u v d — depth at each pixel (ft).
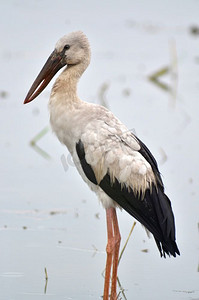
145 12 97.91
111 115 37.86
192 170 54.08
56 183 51.29
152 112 65.82
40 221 45.11
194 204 48.67
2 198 48.11
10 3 94.63
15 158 55.36
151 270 40.19
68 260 40.70
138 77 75.20
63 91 38.34
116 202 37.65
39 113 64.54
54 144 58.65
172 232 37.24
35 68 74.23
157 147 58.13
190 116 64.95
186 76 76.79
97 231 44.21
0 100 66.95
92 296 37.17
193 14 98.22
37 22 88.48
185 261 41.22
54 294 37.06
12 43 81.46
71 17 91.91
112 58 81.46
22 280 38.34
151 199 36.99
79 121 37.47
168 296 37.22
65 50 39.09
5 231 43.68
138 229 46.01
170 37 89.56
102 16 94.43
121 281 38.91
